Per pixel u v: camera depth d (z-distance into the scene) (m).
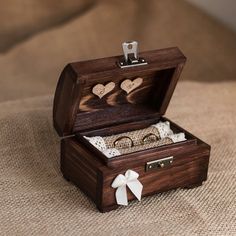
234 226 0.64
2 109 0.82
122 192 0.64
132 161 0.64
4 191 0.67
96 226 0.63
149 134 0.70
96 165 0.63
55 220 0.63
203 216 0.65
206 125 0.82
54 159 0.73
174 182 0.67
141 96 0.72
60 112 0.67
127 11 1.24
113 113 0.71
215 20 1.20
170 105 0.86
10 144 0.74
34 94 1.12
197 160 0.67
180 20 1.19
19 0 1.29
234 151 0.76
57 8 1.30
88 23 1.23
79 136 0.67
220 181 0.70
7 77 1.16
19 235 0.61
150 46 1.17
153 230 0.62
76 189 0.68
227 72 1.11
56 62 1.18
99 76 0.63
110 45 1.20
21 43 1.23
